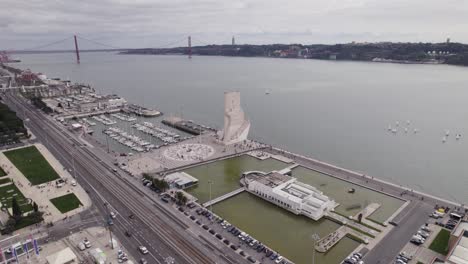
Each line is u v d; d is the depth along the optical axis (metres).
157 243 125.31
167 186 169.38
